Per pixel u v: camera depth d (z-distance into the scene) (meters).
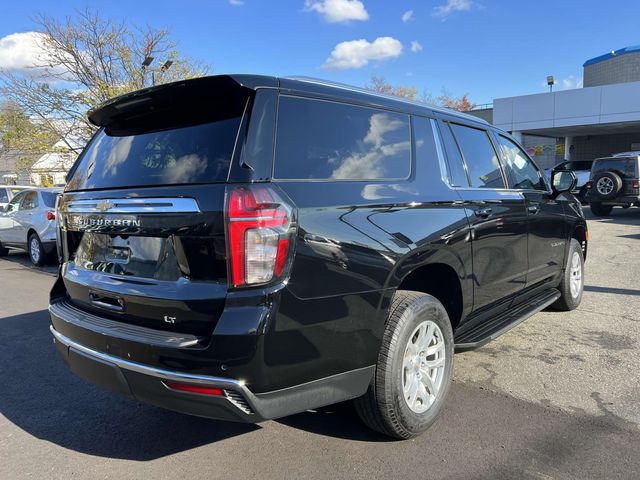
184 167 2.59
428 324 3.16
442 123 3.74
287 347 2.39
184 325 2.46
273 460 2.95
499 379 3.98
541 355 4.47
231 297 2.31
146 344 2.46
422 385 3.15
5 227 11.74
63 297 3.38
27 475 2.87
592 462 2.82
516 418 3.34
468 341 3.65
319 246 2.50
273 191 2.39
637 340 4.79
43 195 10.52
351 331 2.64
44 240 10.27
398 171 3.18
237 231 2.30
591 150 29.86
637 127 23.62
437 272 3.54
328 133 2.82
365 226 2.74
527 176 4.86
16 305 7.02
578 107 21.55
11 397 3.94
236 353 2.28
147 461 2.99
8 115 19.52
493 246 3.86
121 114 3.21
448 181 3.54
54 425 3.47
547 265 4.96
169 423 3.46
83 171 3.32
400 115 3.36
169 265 2.56
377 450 3.02
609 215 16.05
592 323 5.35
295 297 2.39
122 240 2.83
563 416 3.36
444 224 3.27
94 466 2.95
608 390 3.73
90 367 2.79
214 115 2.69
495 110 23.70
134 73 19.22
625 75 28.50
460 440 3.09
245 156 2.42
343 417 3.45
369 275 2.71
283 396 2.44
